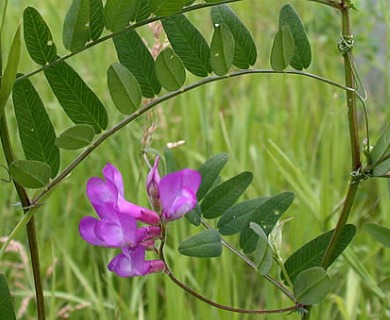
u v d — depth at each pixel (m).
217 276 0.30
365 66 0.50
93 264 0.35
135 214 0.19
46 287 0.34
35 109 0.19
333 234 0.20
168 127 0.40
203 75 0.20
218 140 0.38
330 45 0.51
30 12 0.19
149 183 0.19
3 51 0.45
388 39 0.38
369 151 0.20
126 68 0.19
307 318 0.20
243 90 0.47
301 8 0.58
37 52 0.19
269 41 0.53
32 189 0.20
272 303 0.30
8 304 0.20
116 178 0.19
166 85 0.19
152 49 0.24
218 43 0.19
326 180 0.32
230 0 0.19
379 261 0.37
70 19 0.19
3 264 0.33
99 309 0.31
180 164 0.41
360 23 0.49
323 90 0.48
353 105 0.20
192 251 0.19
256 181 0.38
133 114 0.19
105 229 0.19
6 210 0.38
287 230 0.35
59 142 0.18
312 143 0.45
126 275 0.19
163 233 0.19
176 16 0.20
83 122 0.20
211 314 0.30
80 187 0.40
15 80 0.18
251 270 0.34
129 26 0.19
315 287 0.19
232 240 0.33
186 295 0.34
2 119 0.19
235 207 0.21
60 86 0.19
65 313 0.32
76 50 0.19
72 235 0.37
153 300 0.31
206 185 0.22
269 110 0.47
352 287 0.31
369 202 0.40
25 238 0.37
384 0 0.38
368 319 0.32
